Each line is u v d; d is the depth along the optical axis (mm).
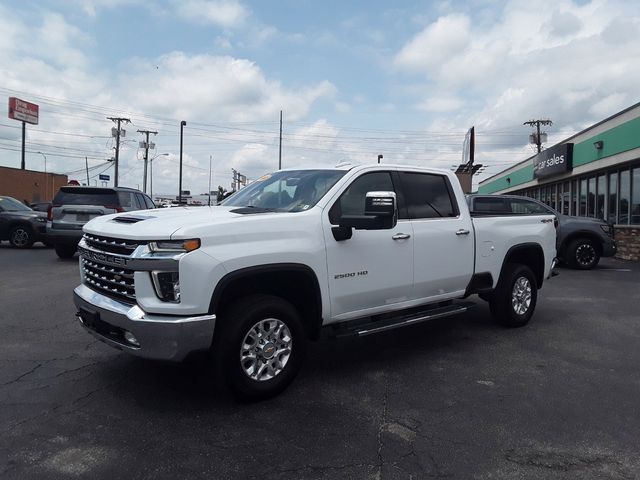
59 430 3619
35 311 7199
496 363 5309
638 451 3467
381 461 3291
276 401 4227
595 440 3617
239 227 4000
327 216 4566
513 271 6586
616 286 10344
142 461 3227
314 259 4383
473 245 5941
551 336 6383
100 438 3516
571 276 11875
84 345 5598
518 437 3652
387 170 5258
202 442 3490
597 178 19953
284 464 3232
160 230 3797
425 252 5344
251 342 4125
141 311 3789
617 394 4477
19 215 16188
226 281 3865
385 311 5109
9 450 3328
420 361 5355
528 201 12688
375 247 4867
